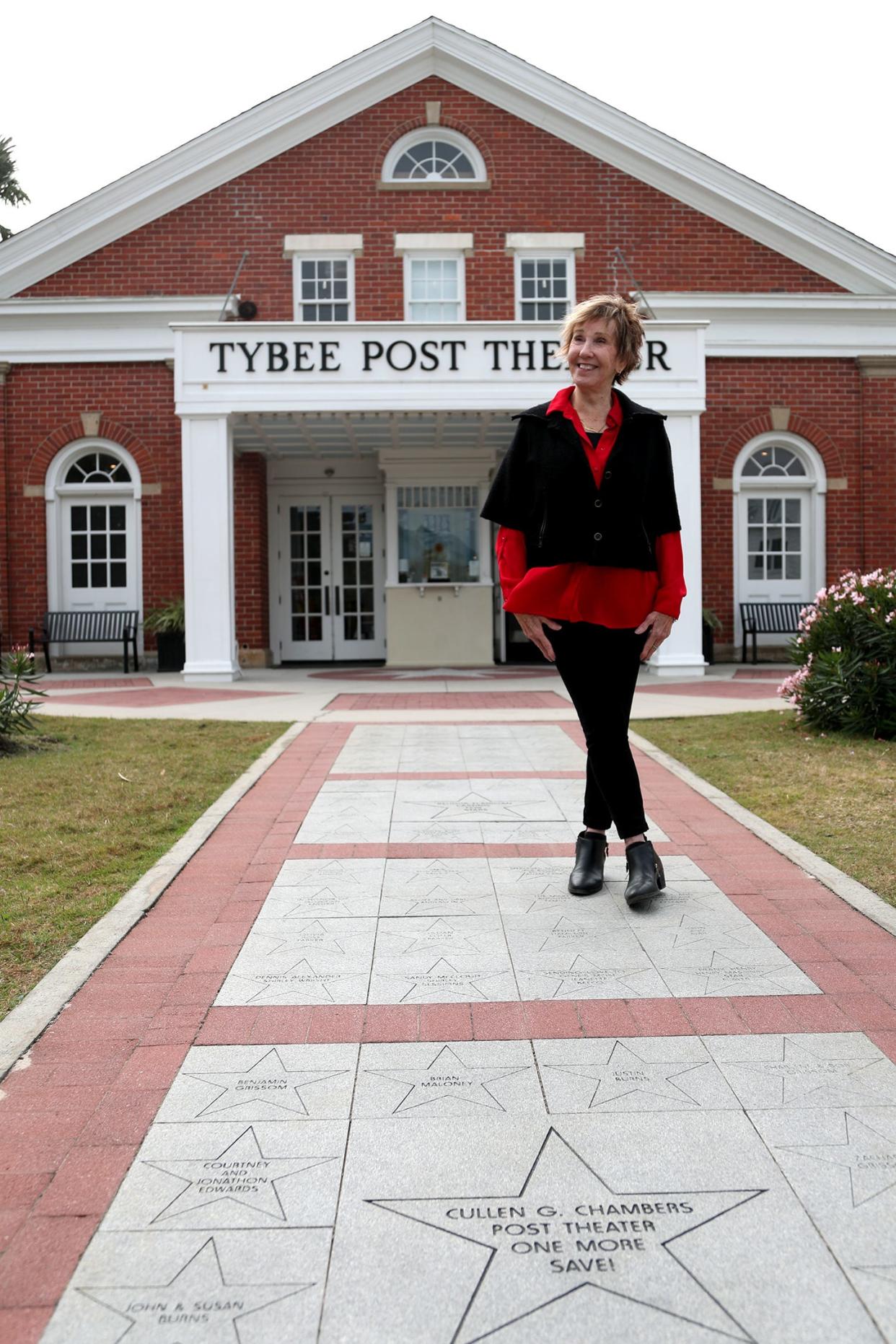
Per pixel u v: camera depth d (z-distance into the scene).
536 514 3.85
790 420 16.88
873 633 8.52
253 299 16.75
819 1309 1.95
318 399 13.45
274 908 4.27
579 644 3.96
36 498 16.52
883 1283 2.02
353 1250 2.13
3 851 5.09
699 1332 1.89
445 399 13.45
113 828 5.58
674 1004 3.31
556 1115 2.65
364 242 16.80
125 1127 2.61
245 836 5.37
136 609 16.62
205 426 13.57
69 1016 3.26
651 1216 2.23
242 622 16.98
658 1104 2.70
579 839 4.48
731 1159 2.44
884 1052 2.97
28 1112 2.69
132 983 3.52
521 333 13.44
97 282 16.69
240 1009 3.31
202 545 13.67
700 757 7.50
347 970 3.61
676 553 3.96
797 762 7.16
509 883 4.58
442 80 16.78
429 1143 2.53
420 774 6.87
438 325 13.41
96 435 16.47
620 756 4.11
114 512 16.69
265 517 17.44
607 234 16.89
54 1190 2.35
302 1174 2.40
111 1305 1.98
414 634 16.80
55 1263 2.10
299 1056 2.98
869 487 17.00
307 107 16.58
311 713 10.02
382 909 4.25
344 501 17.86
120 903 4.30
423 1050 3.01
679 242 16.91
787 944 3.81
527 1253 2.12
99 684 13.88
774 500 17.12
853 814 5.71
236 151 16.58
